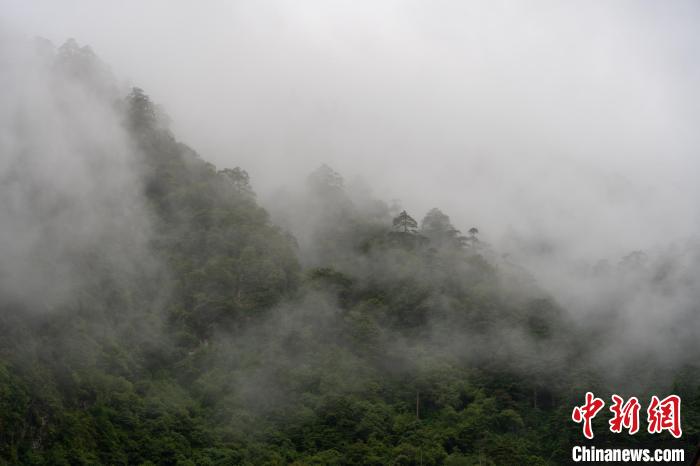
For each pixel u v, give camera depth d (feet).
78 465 204.13
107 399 233.96
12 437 197.36
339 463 229.45
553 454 247.09
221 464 221.66
